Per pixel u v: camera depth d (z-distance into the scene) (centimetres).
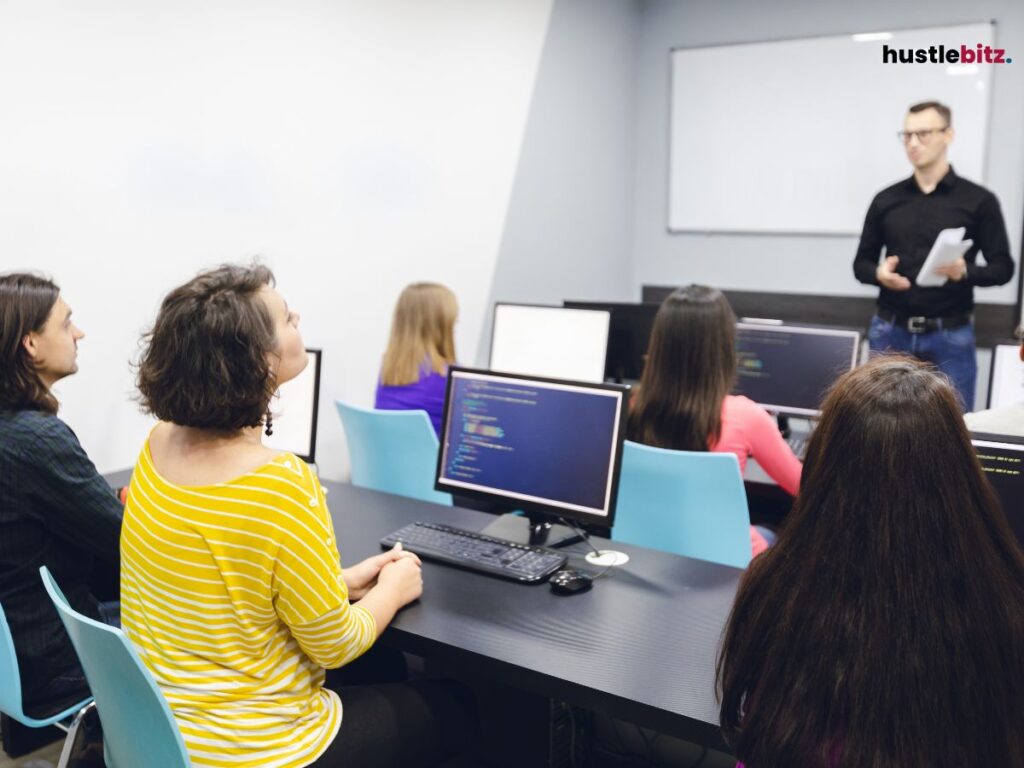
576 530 206
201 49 306
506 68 450
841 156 511
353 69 365
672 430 224
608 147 545
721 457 207
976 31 467
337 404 281
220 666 132
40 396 181
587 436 192
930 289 400
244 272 138
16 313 177
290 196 344
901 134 493
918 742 89
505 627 161
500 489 204
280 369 144
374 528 213
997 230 396
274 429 268
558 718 208
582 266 533
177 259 306
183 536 129
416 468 269
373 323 388
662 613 167
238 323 130
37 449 174
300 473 134
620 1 538
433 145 410
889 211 414
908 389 93
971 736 89
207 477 132
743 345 322
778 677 95
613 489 188
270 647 135
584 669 146
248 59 323
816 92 512
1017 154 470
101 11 276
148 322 298
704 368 220
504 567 184
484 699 214
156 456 139
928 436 90
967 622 89
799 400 313
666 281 580
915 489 90
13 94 256
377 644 188
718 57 538
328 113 356
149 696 125
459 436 211
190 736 132
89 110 276
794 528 97
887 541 90
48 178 267
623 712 137
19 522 174
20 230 262
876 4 490
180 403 131
